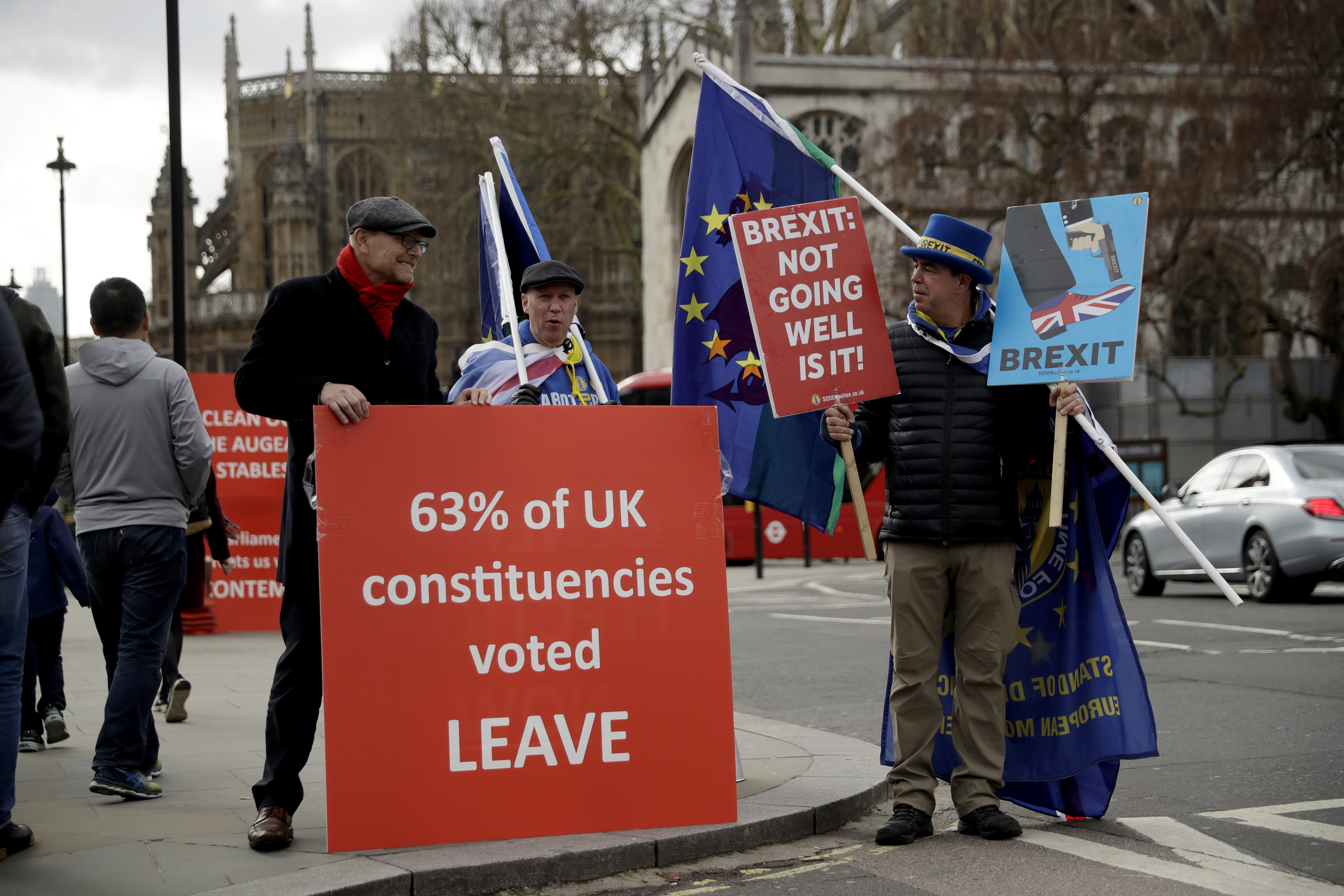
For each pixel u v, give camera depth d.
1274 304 24.55
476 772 3.90
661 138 39.41
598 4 39.38
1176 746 5.75
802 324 4.40
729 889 3.62
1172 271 24.52
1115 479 4.36
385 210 4.05
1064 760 4.36
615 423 4.16
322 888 3.34
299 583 4.02
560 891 3.64
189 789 4.81
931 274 4.36
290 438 4.14
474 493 4.02
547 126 40.84
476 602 3.97
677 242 38.78
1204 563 4.00
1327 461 12.45
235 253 76.50
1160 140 24.52
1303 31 22.34
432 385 4.38
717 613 4.17
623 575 4.10
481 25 40.41
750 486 4.88
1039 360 4.22
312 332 4.07
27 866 3.65
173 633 6.82
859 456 4.62
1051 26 28.11
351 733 3.81
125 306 4.91
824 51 44.69
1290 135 23.00
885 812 4.69
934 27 34.91
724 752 4.12
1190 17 26.41
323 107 73.75
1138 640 9.84
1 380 3.23
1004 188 25.94
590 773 3.99
